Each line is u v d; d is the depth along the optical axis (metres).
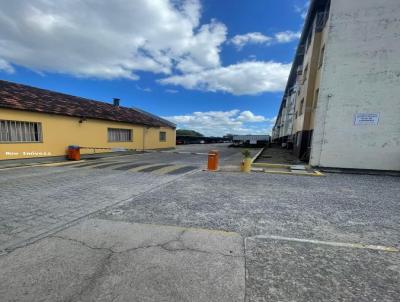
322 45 11.91
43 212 4.00
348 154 9.30
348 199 5.19
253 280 2.19
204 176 7.91
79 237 3.03
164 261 2.48
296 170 9.41
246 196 5.29
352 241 3.09
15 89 11.85
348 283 2.18
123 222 3.58
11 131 10.08
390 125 8.78
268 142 30.77
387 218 4.00
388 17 8.48
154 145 21.58
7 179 6.98
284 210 4.33
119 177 7.47
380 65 8.70
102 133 15.24
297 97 17.31
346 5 8.84
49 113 11.58
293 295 2.00
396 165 8.80
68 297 1.91
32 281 2.11
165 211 4.14
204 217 3.87
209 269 2.35
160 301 1.89
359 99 9.02
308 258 2.62
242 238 3.09
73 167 9.71
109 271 2.28
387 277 2.29
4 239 2.96
